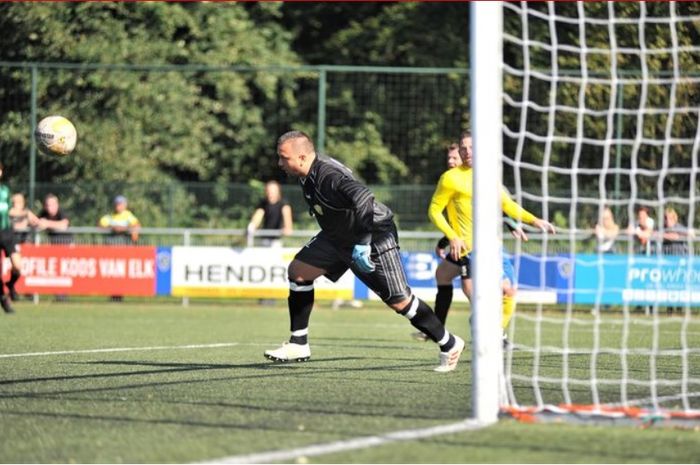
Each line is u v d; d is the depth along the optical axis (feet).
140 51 287.89
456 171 103.55
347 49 330.13
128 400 70.74
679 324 162.09
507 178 223.92
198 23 302.45
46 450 54.13
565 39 216.95
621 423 60.44
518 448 54.03
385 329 150.20
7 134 241.14
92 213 217.77
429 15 321.11
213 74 296.51
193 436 57.52
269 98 304.50
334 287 194.49
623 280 179.52
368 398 71.31
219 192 218.18
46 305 194.08
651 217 195.11
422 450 53.47
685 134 191.42
